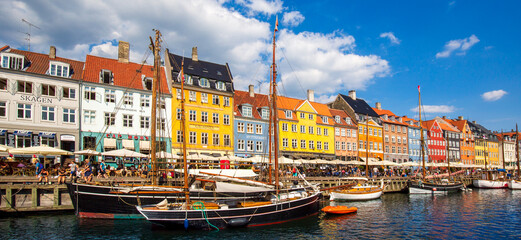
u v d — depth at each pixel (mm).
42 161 39812
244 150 57531
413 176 60406
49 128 41281
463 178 72875
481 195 52844
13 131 39125
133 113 46812
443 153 100062
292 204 28047
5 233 22812
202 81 53812
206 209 24234
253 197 29172
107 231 23734
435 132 98938
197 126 52031
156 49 31453
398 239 23812
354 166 64438
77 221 26359
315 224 27844
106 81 45875
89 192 26547
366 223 28625
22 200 28281
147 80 48781
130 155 33375
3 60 39812
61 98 42406
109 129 44906
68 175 32344
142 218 27109
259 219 26031
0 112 38781
